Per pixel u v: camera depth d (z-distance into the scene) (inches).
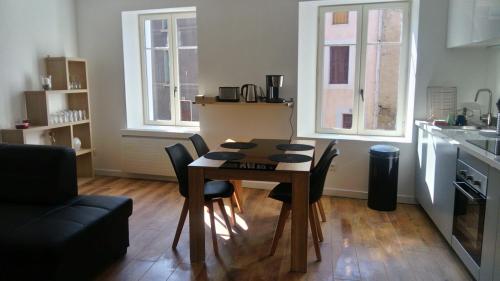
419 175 152.9
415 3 156.9
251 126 179.0
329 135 177.9
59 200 112.6
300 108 174.1
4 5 158.7
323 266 110.6
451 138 114.3
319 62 179.2
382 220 144.3
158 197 171.6
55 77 181.2
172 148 119.2
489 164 86.1
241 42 173.8
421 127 146.9
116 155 205.5
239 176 106.7
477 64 147.3
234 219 139.1
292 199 105.3
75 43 199.2
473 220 98.2
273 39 169.5
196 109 202.4
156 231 134.7
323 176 110.3
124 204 116.0
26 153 114.6
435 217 131.4
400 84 170.4
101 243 105.3
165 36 199.9
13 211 105.3
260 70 173.3
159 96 207.2
